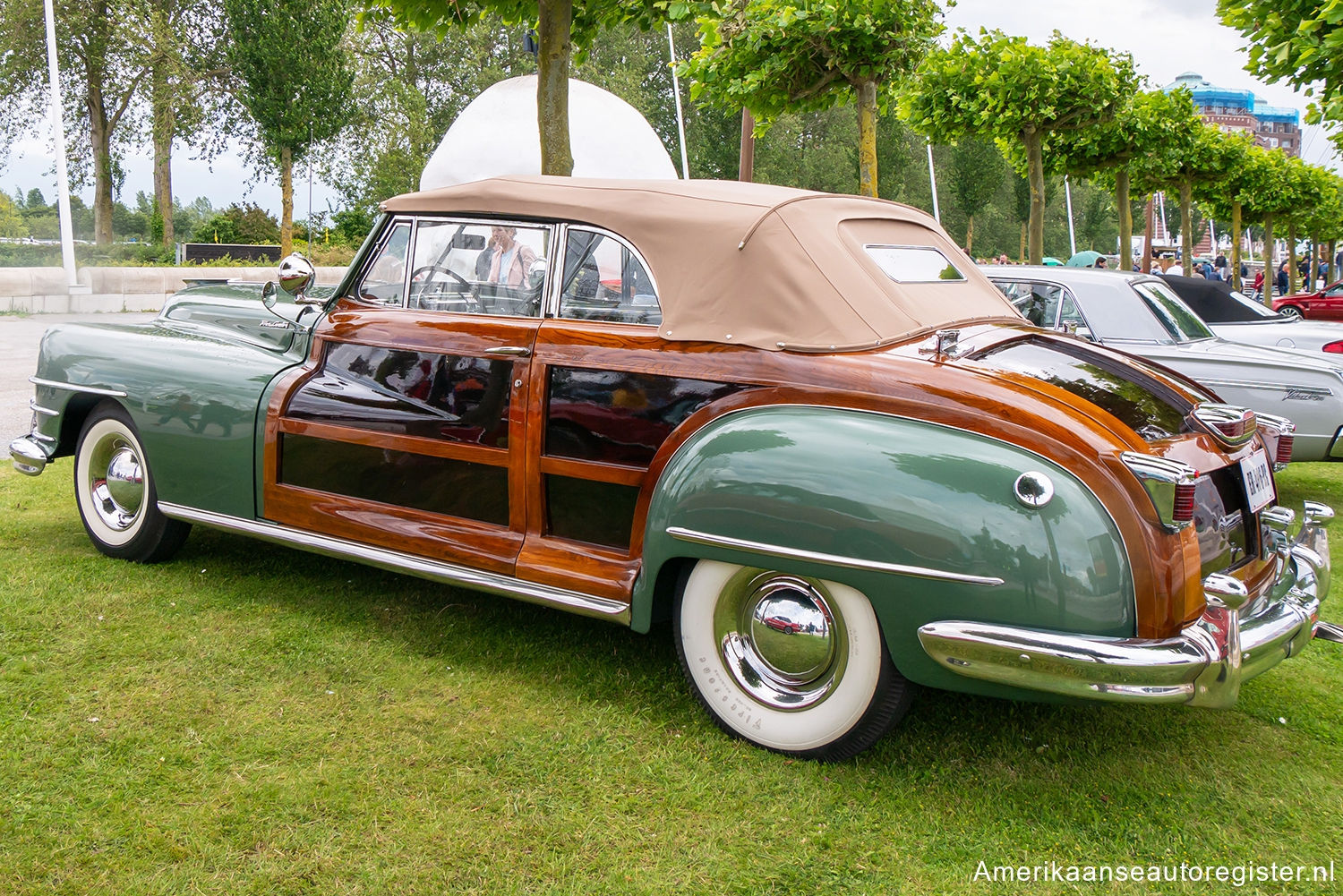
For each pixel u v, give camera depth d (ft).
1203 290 27.96
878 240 10.86
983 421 8.28
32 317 56.90
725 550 9.07
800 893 7.41
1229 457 9.36
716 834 8.11
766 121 27.89
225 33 100.48
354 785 8.61
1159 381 10.20
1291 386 19.45
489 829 8.04
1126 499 7.88
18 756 8.80
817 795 8.74
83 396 14.12
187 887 7.18
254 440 12.48
